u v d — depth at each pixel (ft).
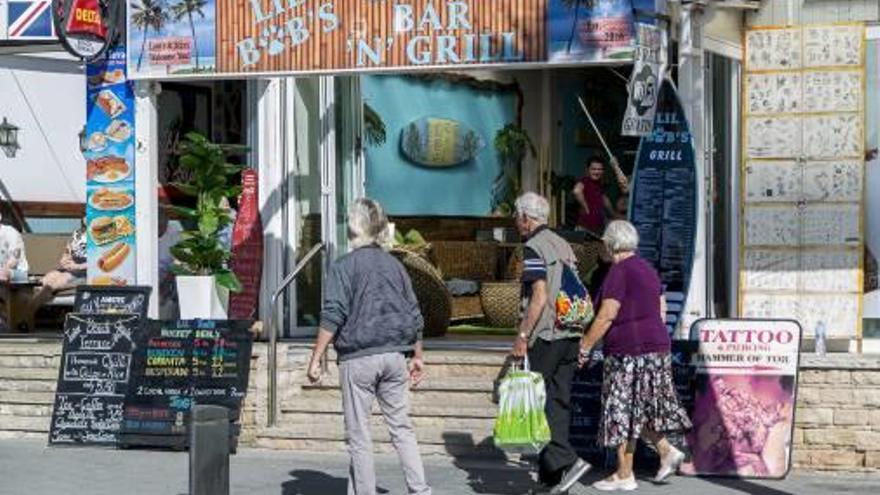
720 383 41.75
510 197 64.39
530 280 37.73
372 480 35.45
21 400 50.44
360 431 35.42
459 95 62.69
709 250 49.62
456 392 46.44
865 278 49.80
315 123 55.67
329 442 46.16
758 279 50.75
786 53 50.29
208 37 50.08
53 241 70.79
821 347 49.01
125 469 43.91
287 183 53.78
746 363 41.63
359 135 57.41
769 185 50.62
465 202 63.10
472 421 45.34
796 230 50.29
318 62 48.55
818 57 49.98
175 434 46.96
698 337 42.04
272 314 47.03
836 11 49.83
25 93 72.38
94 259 52.37
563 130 64.59
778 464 41.14
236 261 53.47
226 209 52.70
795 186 50.31
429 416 45.75
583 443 42.78
